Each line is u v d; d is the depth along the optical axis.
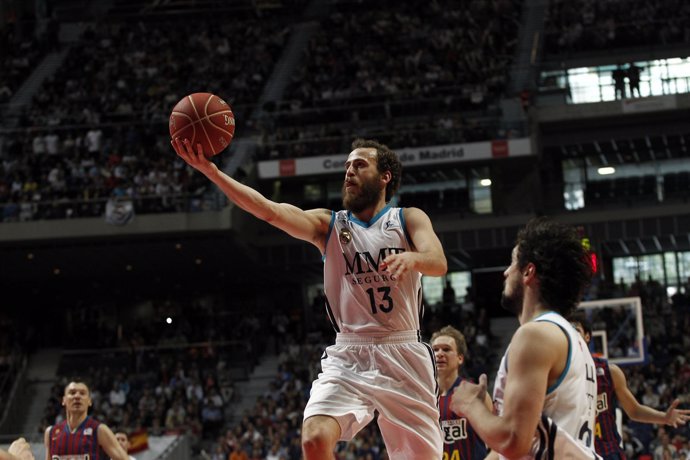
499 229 46.19
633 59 47.44
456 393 6.10
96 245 43.09
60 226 41.88
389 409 8.02
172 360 43.62
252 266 48.50
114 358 44.06
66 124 48.91
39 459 29.12
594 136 47.62
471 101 47.00
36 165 45.69
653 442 29.77
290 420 36.62
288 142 45.94
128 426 38.56
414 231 8.05
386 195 8.59
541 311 6.24
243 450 34.47
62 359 44.41
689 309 41.72
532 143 43.78
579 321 11.47
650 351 38.88
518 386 5.73
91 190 43.44
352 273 8.19
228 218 41.50
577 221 46.72
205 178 43.62
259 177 45.44
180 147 7.90
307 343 46.03
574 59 48.28
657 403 33.03
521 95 45.16
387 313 8.09
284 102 49.12
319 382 8.09
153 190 43.03
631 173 48.25
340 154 45.12
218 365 43.09
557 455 5.79
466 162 44.66
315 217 8.35
